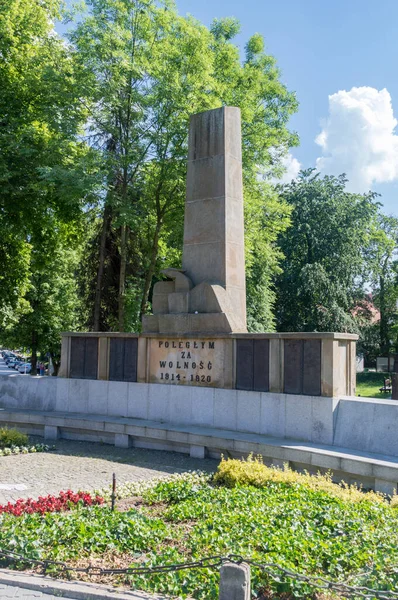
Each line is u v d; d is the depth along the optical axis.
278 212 29.47
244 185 25.19
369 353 54.19
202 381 15.66
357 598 5.47
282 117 26.88
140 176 24.52
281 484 10.24
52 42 23.75
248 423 14.58
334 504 8.72
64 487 11.25
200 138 16.91
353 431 12.57
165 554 6.71
